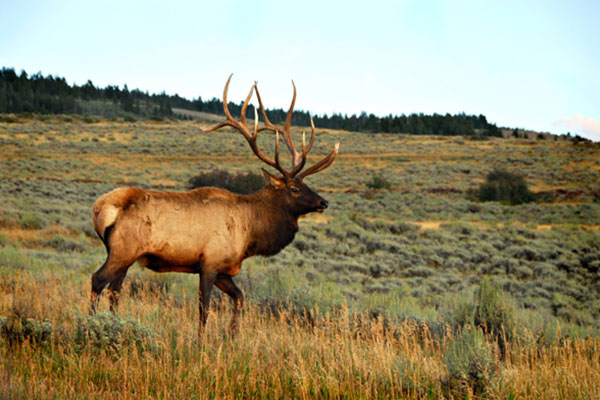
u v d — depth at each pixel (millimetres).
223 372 17734
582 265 73375
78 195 124812
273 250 26453
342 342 20172
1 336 19516
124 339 19328
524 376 19094
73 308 23734
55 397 14727
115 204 22609
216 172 144875
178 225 23328
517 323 27062
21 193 114250
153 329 21625
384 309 32906
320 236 79688
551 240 87812
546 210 132875
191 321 25297
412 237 87188
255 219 25672
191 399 16047
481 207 135375
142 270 40594
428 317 31312
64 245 59750
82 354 18266
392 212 124438
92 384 15844
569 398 17828
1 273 34469
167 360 18297
